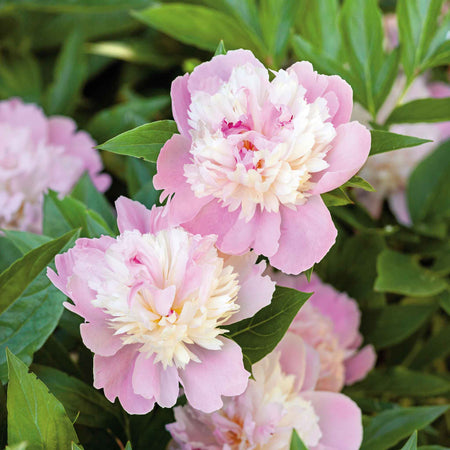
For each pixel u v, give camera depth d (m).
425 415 1.21
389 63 1.29
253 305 1.07
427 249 1.43
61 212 1.21
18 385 1.06
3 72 1.66
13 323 1.12
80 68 1.65
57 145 1.51
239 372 1.05
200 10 1.37
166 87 1.78
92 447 1.17
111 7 1.52
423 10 1.29
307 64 1.08
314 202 1.06
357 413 1.18
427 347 1.43
